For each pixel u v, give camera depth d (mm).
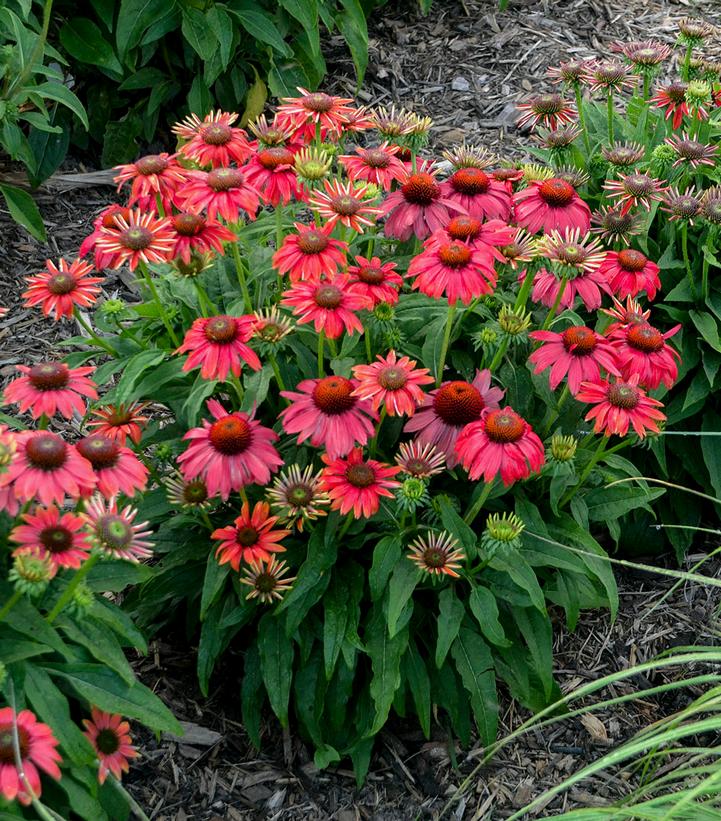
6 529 1304
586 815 1290
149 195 1512
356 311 1506
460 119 2484
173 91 2275
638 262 1555
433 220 1541
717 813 1294
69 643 1354
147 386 1463
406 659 1519
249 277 1545
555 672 1668
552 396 1541
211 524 1511
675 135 1811
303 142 1586
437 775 1562
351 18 2389
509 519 1488
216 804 1521
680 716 1364
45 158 2193
